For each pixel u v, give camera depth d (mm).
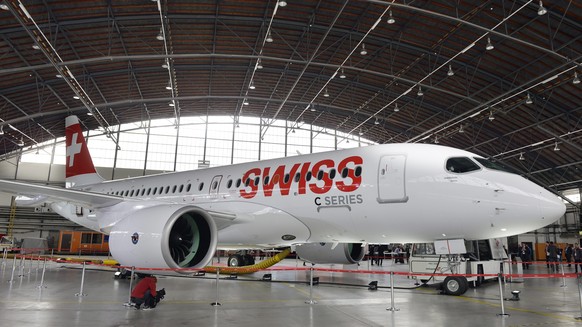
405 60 23812
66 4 17875
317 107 33375
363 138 39469
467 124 30500
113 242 9141
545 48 19094
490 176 8234
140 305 7625
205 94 31062
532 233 40656
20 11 17328
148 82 27594
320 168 9750
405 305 8297
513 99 25453
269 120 38312
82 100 23578
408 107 30375
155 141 36781
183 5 19328
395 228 8898
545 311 7855
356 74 26812
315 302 8625
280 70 26703
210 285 11703
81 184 17500
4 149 32531
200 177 12188
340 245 12219
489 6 17719
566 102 23969
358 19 20531
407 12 19469
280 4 16625
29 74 22984
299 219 9781
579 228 36688
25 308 7602
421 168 8641
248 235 10633
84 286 11156
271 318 6805
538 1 16938
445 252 8852
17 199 12422
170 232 8625
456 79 24781
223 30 21625
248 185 10758
